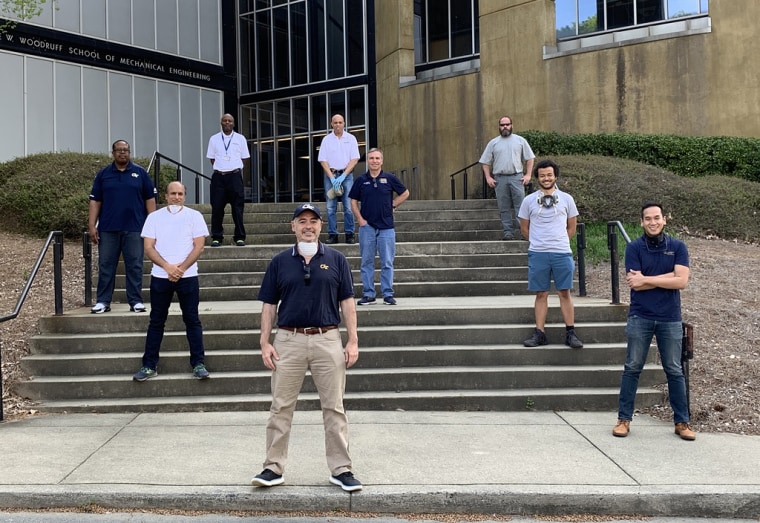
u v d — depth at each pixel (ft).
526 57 58.13
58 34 64.75
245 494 14.90
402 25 69.97
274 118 86.22
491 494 14.93
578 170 43.34
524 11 58.13
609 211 41.24
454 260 33.83
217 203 34.65
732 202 41.55
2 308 28.30
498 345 24.94
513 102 59.06
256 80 87.56
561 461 17.06
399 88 69.77
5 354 24.41
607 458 17.28
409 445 18.43
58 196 42.29
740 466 16.62
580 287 29.99
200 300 30.89
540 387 23.22
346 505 14.90
